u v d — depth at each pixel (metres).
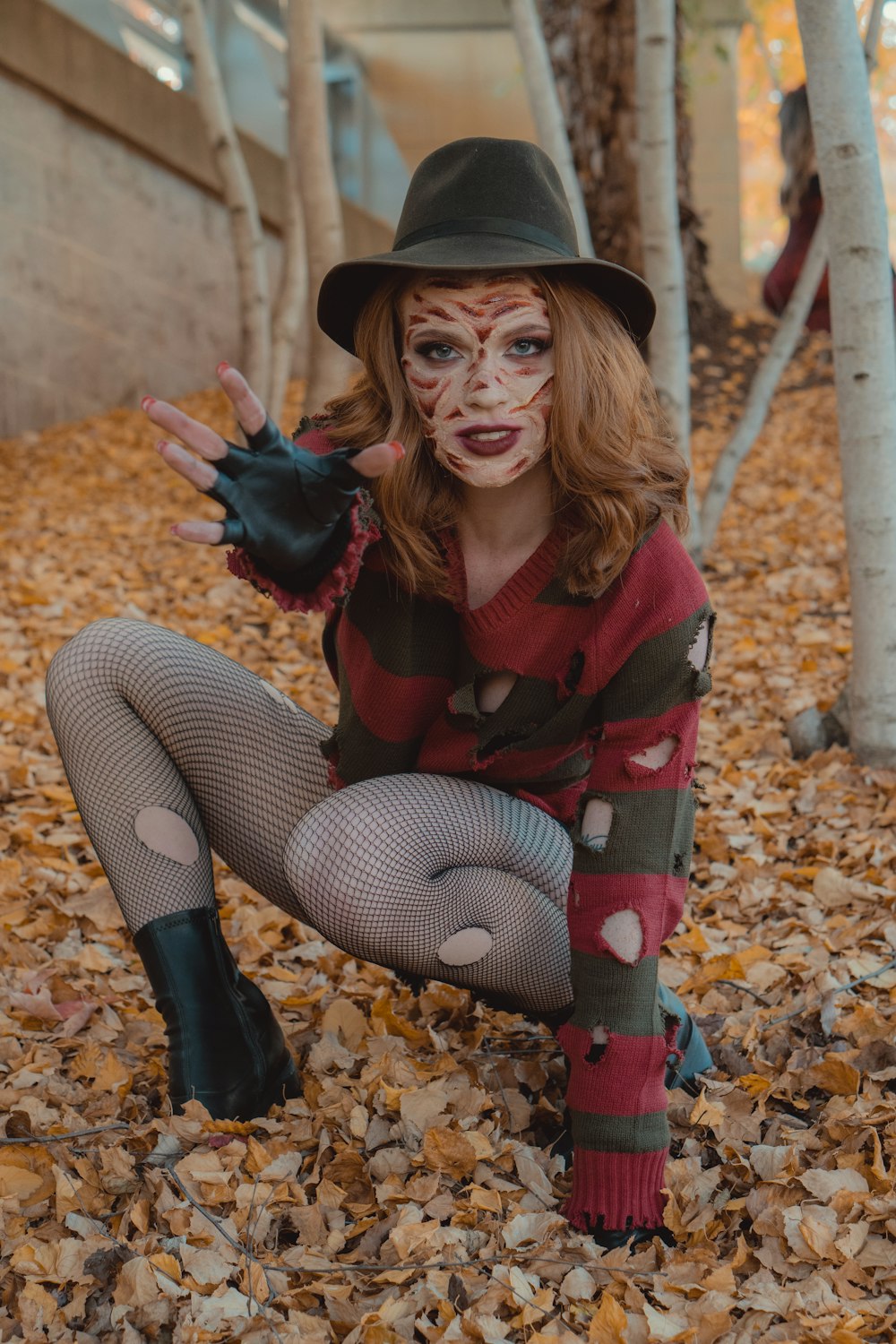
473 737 1.89
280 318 6.89
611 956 1.71
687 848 1.77
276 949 2.82
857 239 3.47
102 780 1.94
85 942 2.83
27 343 8.60
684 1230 1.74
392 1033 2.35
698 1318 1.59
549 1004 2.03
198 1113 1.91
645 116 4.69
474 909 1.91
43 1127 2.03
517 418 1.64
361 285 1.76
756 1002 2.49
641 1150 1.72
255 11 10.97
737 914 2.96
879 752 3.71
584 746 1.97
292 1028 2.40
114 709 1.94
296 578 1.56
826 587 5.62
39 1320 1.61
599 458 1.66
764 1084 2.10
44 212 8.66
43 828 3.43
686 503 1.80
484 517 1.76
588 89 7.64
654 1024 1.73
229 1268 1.71
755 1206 1.80
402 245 1.73
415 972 1.95
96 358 9.16
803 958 2.62
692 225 9.55
